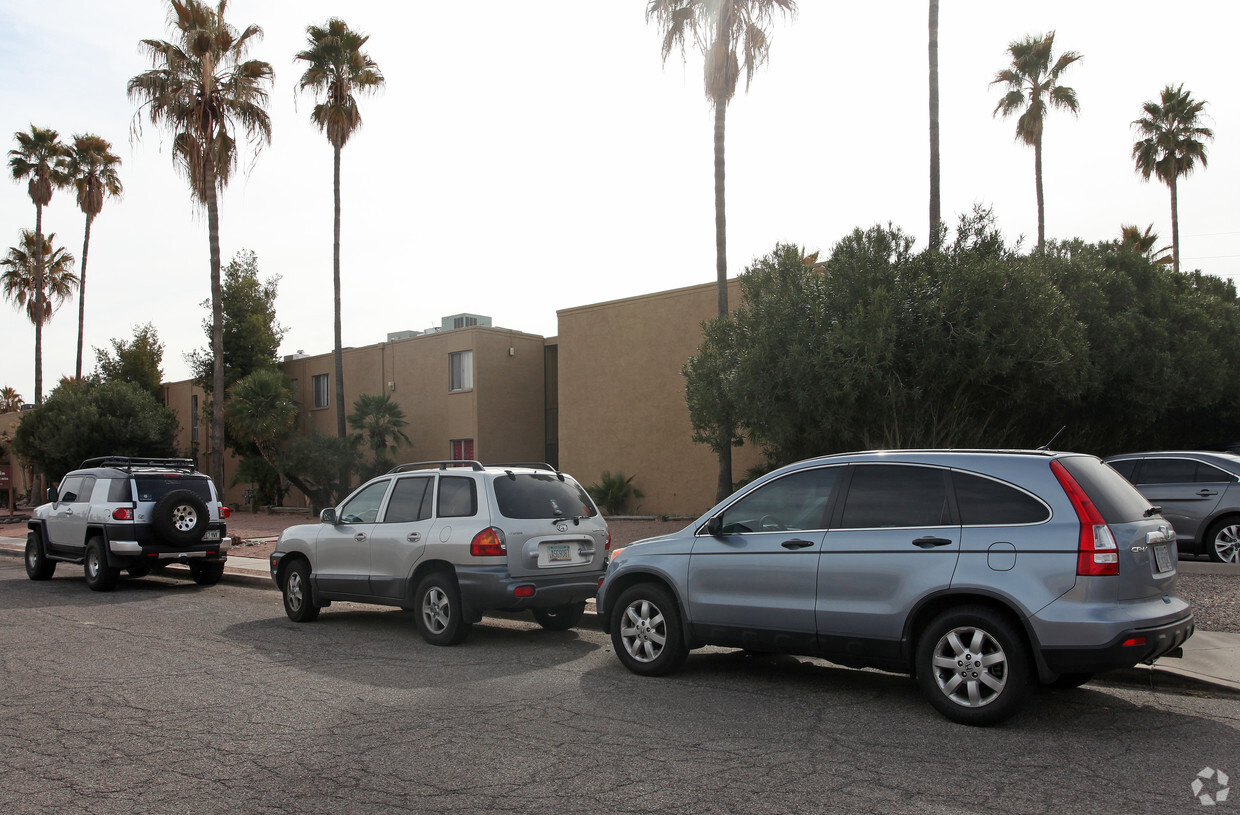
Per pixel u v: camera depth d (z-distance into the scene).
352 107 28.27
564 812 4.24
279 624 10.31
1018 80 29.05
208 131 21.75
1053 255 16.89
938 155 18.09
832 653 6.23
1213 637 7.79
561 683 7.05
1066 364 12.84
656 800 4.39
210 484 14.78
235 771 4.91
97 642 9.15
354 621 10.55
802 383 12.62
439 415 30.36
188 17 21.81
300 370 36.78
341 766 4.98
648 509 23.67
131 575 16.06
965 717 5.64
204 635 9.55
